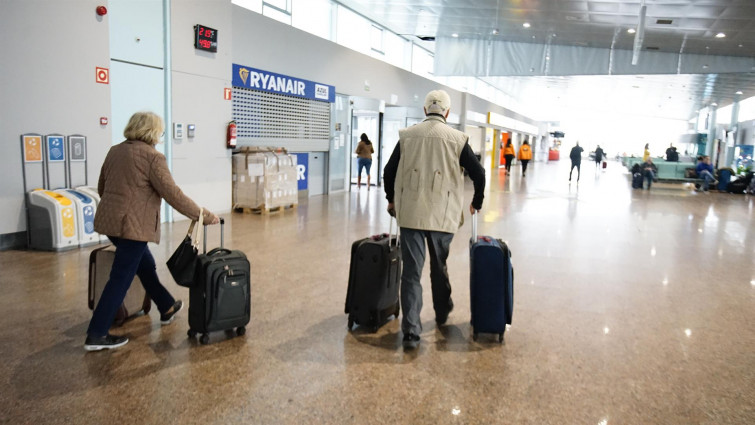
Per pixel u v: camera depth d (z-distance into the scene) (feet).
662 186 64.28
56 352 10.60
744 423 8.66
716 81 69.46
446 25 52.21
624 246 23.75
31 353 10.52
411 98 57.16
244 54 31.12
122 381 9.45
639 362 11.05
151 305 13.71
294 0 38.91
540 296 15.65
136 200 10.35
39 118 19.06
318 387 9.46
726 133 105.19
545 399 9.30
